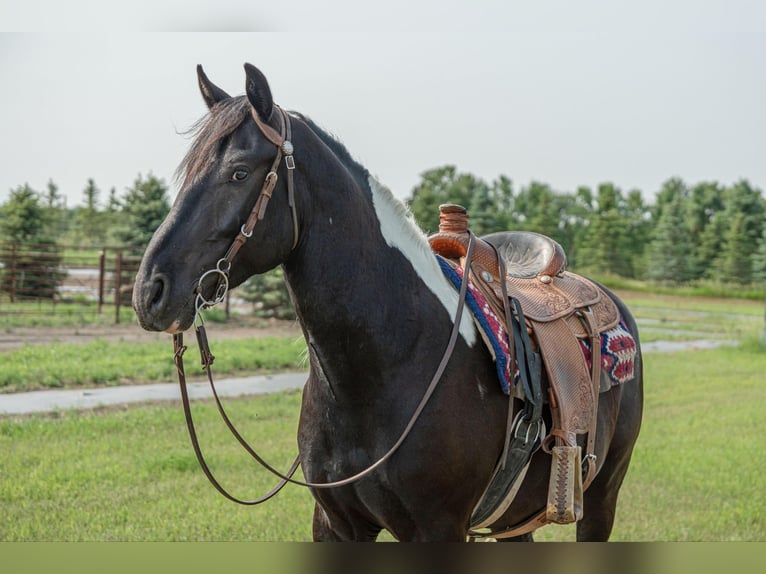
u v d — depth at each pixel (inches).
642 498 204.1
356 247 87.8
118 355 409.1
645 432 284.7
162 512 180.9
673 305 1026.1
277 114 84.7
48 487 196.9
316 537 103.0
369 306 87.7
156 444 241.8
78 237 979.3
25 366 360.2
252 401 311.1
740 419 310.0
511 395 94.3
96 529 168.4
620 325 122.7
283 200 83.4
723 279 1332.4
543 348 102.0
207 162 80.7
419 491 88.3
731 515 188.5
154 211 784.9
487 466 92.7
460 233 105.7
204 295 79.7
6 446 234.5
